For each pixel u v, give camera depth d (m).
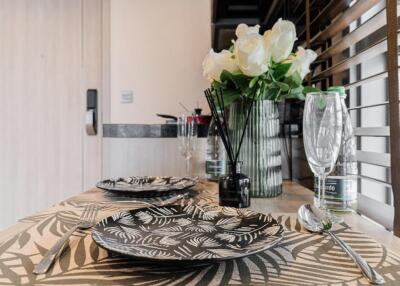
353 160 0.74
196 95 2.51
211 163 1.13
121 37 2.51
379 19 0.73
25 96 2.50
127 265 0.41
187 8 2.52
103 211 0.69
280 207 0.76
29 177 2.51
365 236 0.52
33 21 2.48
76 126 2.51
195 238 0.49
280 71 0.86
